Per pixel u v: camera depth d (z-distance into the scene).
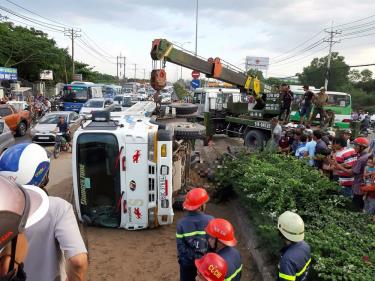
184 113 9.71
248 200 6.96
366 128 26.62
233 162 9.02
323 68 63.22
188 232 3.93
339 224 5.16
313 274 4.05
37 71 44.53
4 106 17.55
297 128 11.57
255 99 15.93
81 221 6.77
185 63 10.67
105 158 6.48
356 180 6.47
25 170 2.36
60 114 17.12
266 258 5.25
